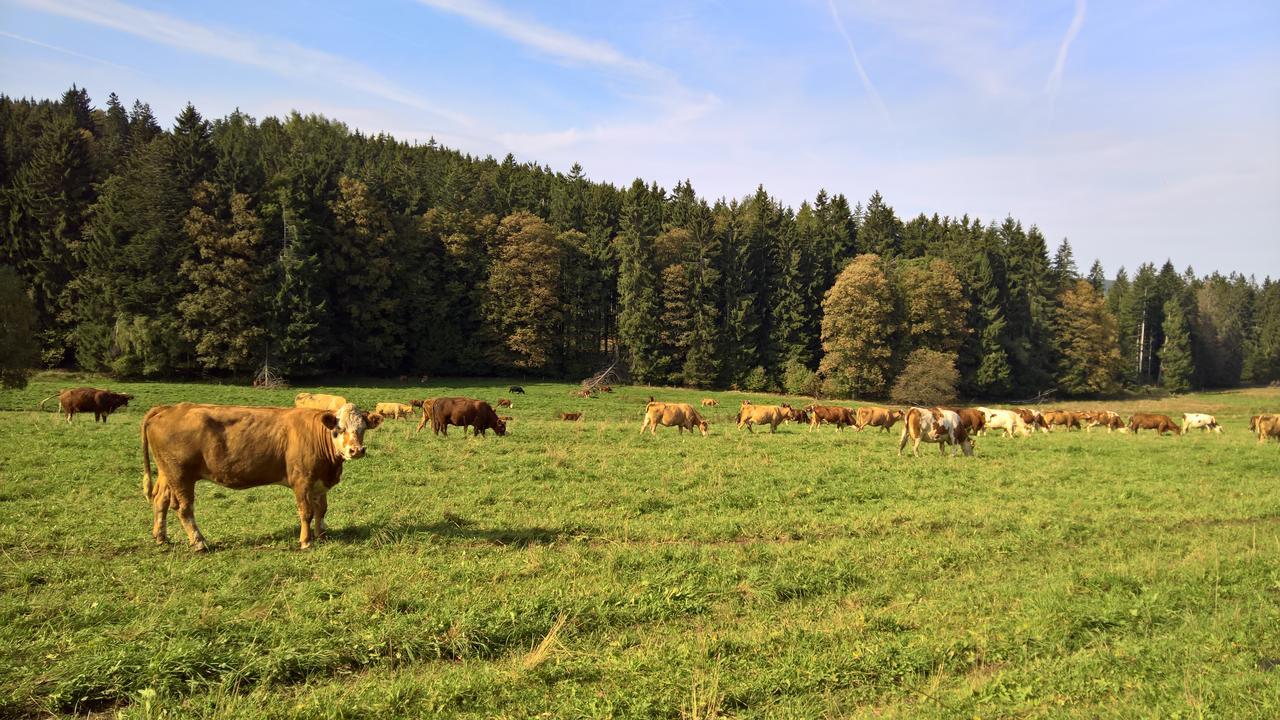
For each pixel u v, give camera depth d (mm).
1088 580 8547
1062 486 15875
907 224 102625
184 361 52156
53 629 6184
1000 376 74688
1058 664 6098
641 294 72875
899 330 71188
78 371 52344
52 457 14180
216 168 55281
